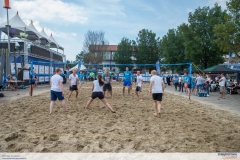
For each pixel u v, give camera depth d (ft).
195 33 65.62
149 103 26.40
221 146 11.33
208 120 17.53
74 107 22.34
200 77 39.70
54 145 10.95
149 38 124.57
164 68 110.83
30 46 60.90
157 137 12.56
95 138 12.19
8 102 25.82
